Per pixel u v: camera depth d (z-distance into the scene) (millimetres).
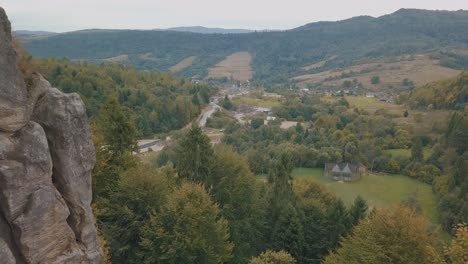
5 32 14766
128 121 42000
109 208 33031
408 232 30438
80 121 17438
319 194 69188
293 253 45938
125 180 33875
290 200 54312
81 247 17562
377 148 116938
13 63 15117
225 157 47719
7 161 14672
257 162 99312
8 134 15078
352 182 101188
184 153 45844
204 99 195750
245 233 45031
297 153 110438
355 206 52219
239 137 127000
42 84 17250
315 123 147250
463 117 100562
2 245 14211
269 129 132375
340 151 114125
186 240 29641
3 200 14680
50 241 16031
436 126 122375
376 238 30844
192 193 33312
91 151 18172
